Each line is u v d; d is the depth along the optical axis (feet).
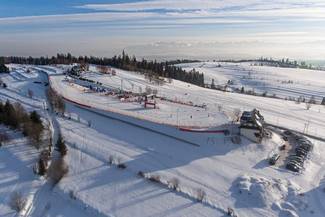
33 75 560.61
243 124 299.99
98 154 257.34
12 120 285.02
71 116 336.29
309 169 260.21
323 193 226.58
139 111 364.99
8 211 187.52
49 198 205.98
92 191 213.46
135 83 556.10
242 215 198.70
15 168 229.25
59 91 431.02
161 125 313.73
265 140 300.61
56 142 273.75
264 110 470.80
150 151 270.26
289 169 256.32
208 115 368.68
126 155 259.60
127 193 212.84
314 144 313.53
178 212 197.67
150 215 194.29
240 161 264.31
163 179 229.45
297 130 363.15
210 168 249.55
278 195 219.00
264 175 243.81
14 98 402.72
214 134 299.99
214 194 217.36
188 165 252.42
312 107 540.11
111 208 198.70
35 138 261.44
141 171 236.84
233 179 235.81
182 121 337.93
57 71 604.49
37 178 220.84
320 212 206.08
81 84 498.28
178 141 289.94
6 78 538.06
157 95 473.67
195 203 206.28
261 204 209.46
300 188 229.45
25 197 200.64
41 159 229.25
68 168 236.22
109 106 376.68
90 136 290.56
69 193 209.67
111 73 616.80
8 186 209.56
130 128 311.68
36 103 379.76
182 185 224.33
